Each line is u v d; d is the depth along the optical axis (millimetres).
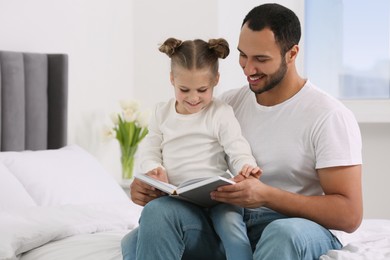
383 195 3971
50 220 2609
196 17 4090
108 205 2908
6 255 2311
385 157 3963
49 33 3795
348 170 2061
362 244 2246
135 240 2121
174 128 2258
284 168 2160
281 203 1994
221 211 2031
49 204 2992
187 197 1981
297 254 1850
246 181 1959
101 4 4125
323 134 2090
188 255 2078
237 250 1944
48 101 3656
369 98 4152
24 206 2836
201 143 2215
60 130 3646
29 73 3541
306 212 2006
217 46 2203
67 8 3900
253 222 2143
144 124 3996
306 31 4312
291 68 2193
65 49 3889
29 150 3516
